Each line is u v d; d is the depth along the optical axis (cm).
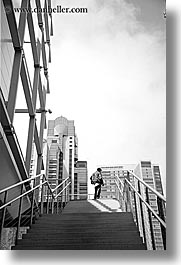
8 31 585
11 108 556
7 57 573
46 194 761
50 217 608
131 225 513
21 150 573
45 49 1091
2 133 479
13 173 588
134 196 518
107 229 496
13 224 644
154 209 364
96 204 910
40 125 1037
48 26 1177
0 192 398
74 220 563
